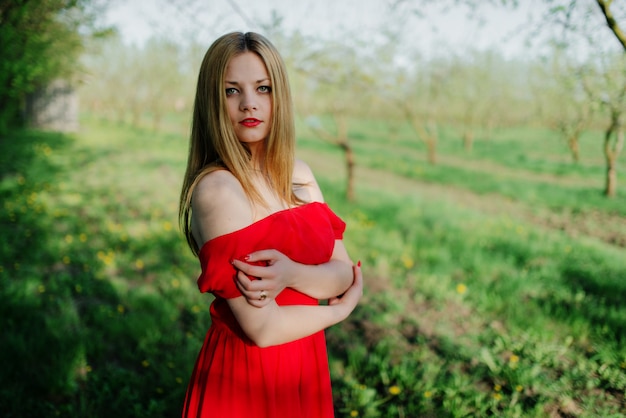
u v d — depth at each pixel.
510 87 14.95
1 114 3.62
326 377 1.39
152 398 2.66
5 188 7.71
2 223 5.93
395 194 9.95
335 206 8.31
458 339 3.47
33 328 3.27
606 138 9.56
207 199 1.12
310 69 6.00
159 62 16.61
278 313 1.14
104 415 2.51
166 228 6.21
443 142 23.38
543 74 6.15
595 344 3.18
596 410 2.49
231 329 1.24
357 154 18.59
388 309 4.01
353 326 3.70
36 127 17.06
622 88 3.59
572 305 3.86
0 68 2.43
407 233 6.59
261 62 1.19
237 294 1.09
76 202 7.45
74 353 2.96
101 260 4.89
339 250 1.39
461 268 5.09
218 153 1.19
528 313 3.77
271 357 1.23
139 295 4.00
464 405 2.55
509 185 11.46
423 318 3.85
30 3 2.22
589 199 9.55
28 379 2.73
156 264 4.96
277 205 1.26
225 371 1.26
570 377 2.83
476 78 14.79
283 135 1.24
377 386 2.86
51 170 9.87
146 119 32.28
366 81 6.50
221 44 1.19
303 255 1.20
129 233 6.03
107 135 19.16
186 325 3.62
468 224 7.22
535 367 2.89
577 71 4.04
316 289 1.23
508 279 4.54
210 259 1.08
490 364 3.02
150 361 3.02
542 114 7.42
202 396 1.30
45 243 5.24
